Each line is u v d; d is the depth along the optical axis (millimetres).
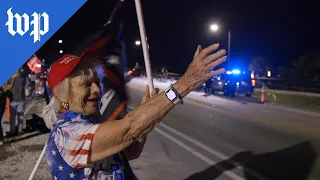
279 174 6574
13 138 8992
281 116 15094
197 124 12250
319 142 9484
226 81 24406
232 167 6945
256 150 8445
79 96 1739
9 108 9500
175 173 6418
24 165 6566
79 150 1542
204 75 1516
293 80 36188
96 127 1555
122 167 1798
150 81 2047
